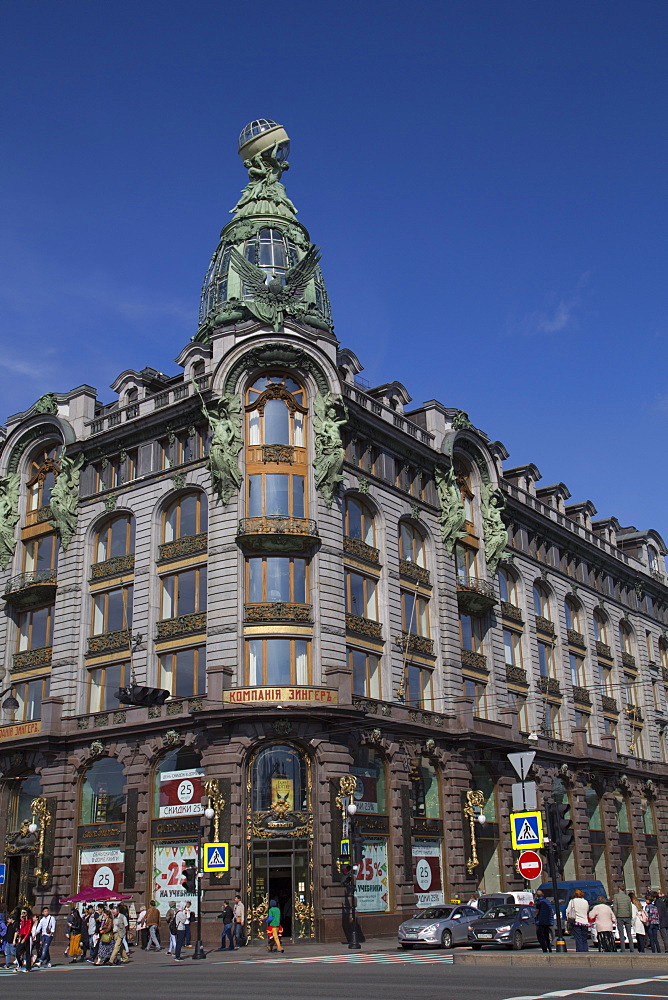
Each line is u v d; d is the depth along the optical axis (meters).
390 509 50.09
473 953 27.64
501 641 56.97
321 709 41.12
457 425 56.22
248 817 40.47
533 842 26.95
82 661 48.69
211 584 44.03
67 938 43.41
